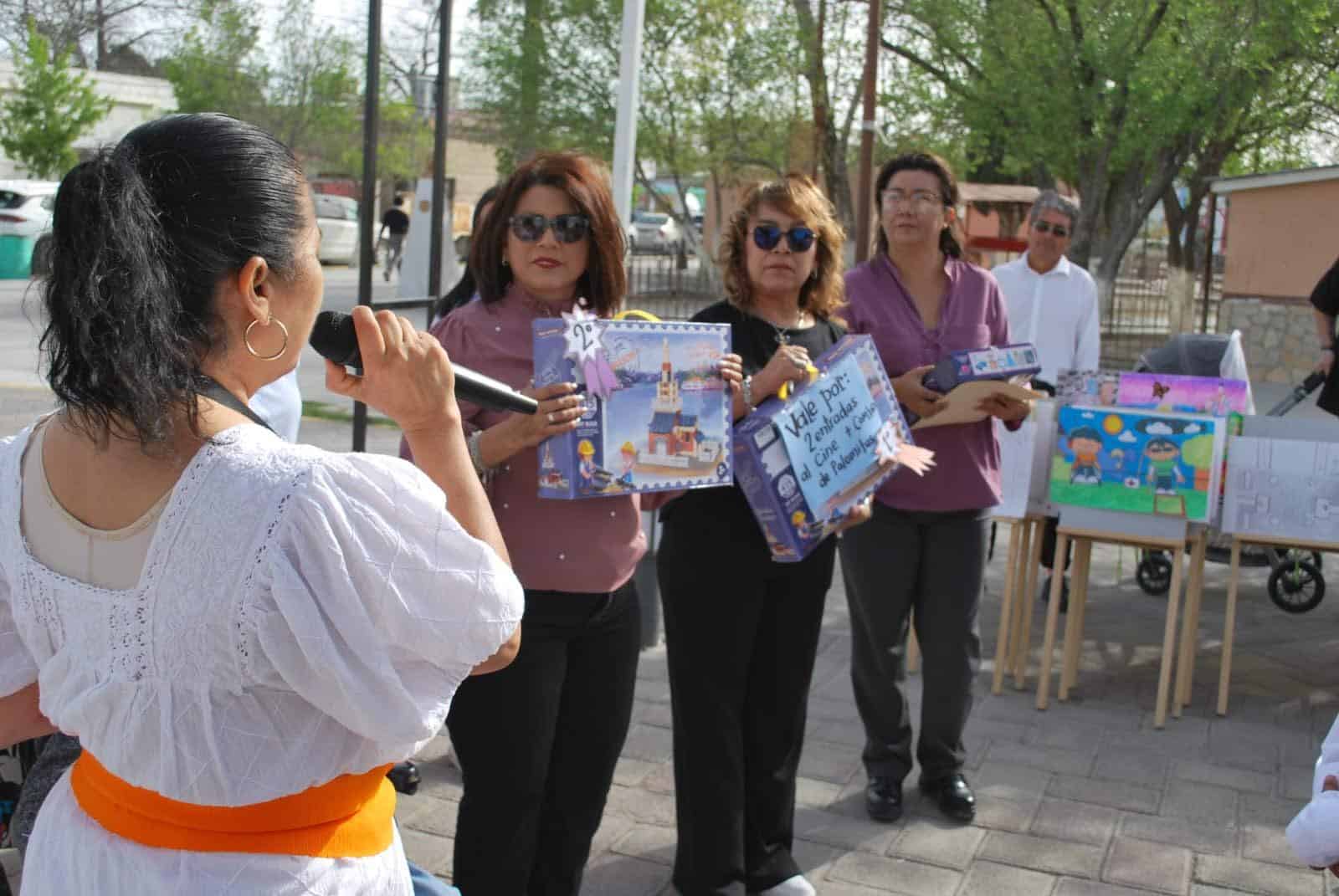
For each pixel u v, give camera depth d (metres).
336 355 1.52
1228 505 4.88
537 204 2.84
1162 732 4.77
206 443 1.38
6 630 1.52
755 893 3.45
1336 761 1.94
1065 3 16.72
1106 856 3.78
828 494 3.21
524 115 14.59
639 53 5.37
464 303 3.69
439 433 1.55
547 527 2.76
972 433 3.99
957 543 3.99
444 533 1.41
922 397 3.84
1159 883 3.62
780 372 3.17
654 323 2.84
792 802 3.49
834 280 3.54
